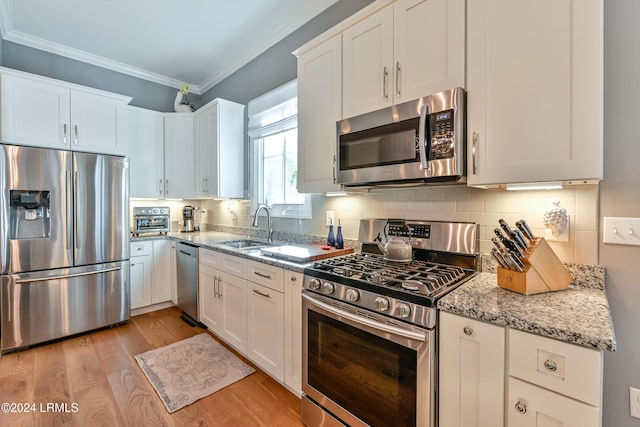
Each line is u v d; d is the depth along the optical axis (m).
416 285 1.24
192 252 2.94
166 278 3.40
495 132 1.23
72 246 2.66
